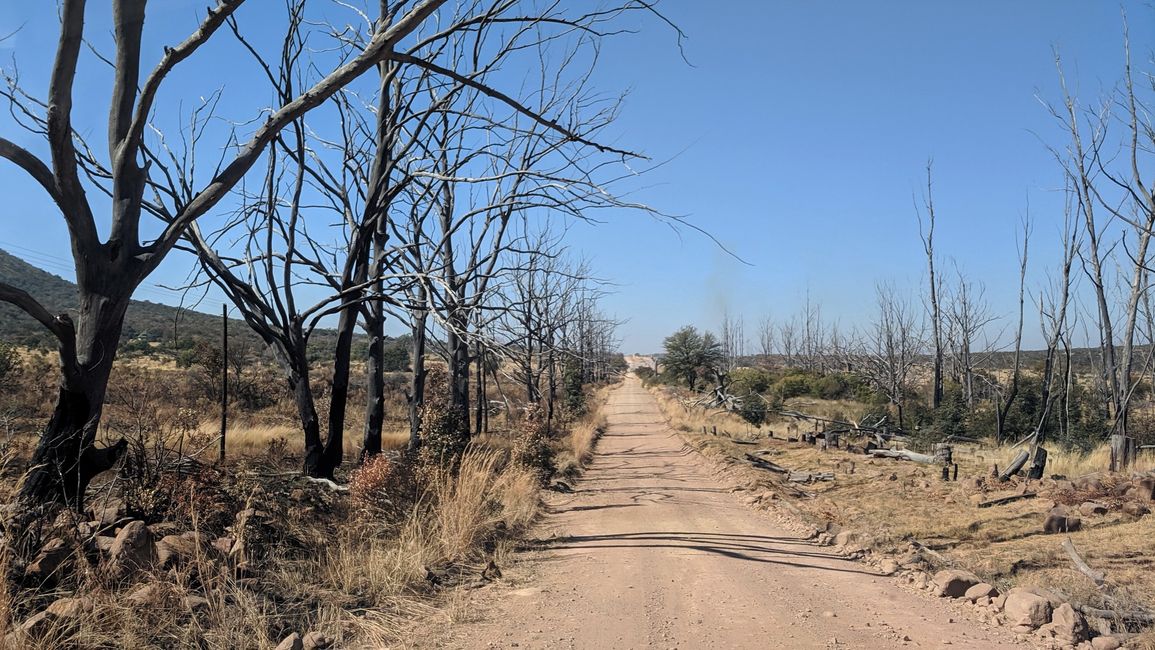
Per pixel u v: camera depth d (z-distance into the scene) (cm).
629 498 1449
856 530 1030
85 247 649
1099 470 1617
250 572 592
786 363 8856
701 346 6762
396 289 1024
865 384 4909
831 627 571
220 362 2838
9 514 528
